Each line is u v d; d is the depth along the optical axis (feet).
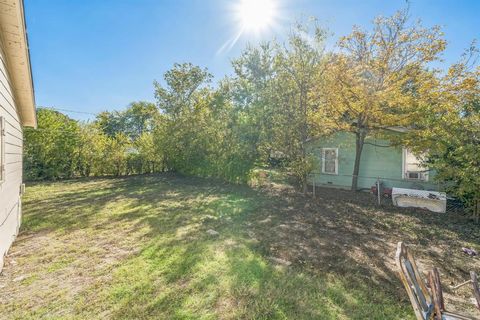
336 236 16.79
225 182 40.37
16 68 14.53
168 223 19.03
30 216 20.79
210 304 9.15
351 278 11.24
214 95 45.06
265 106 33.88
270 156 36.37
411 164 31.55
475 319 6.64
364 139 33.94
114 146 51.42
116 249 14.12
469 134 19.81
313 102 30.35
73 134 47.34
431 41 27.40
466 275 12.00
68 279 10.94
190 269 11.73
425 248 15.16
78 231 17.15
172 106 53.42
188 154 45.96
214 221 19.67
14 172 15.58
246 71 44.06
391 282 10.97
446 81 26.89
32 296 9.69
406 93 29.40
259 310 8.78
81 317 8.49
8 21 11.09
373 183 34.78
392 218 21.35
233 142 38.65
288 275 11.29
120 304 9.16
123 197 28.89
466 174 19.36
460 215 22.33
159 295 9.70
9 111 14.07
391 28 28.45
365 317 8.54
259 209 23.71
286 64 28.60
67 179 44.75
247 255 13.35
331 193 32.83
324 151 39.29
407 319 8.46
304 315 8.57
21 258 13.00
